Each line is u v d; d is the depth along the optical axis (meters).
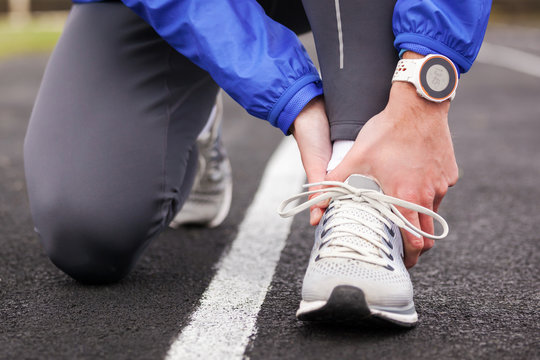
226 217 2.00
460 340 1.05
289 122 1.13
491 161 2.82
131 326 1.12
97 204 1.22
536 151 3.00
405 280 1.08
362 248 1.07
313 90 1.13
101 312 1.19
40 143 1.27
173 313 1.19
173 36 1.18
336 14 1.12
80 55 1.29
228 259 1.57
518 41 10.47
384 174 1.10
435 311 1.20
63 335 1.08
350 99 1.12
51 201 1.23
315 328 1.10
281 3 1.37
